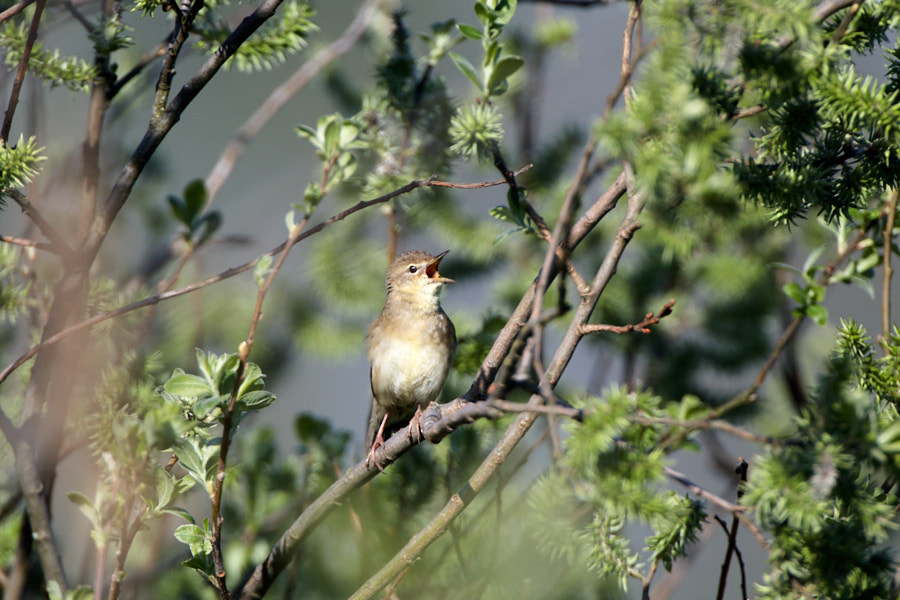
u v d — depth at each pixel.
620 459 5.29
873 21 6.56
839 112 6.45
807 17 5.52
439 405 7.80
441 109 9.94
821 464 4.93
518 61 7.38
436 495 10.14
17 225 11.31
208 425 7.05
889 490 6.26
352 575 10.10
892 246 6.76
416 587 9.04
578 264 13.44
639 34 5.59
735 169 6.92
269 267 6.21
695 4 5.49
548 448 10.19
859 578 5.92
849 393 5.11
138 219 13.87
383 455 7.82
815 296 5.50
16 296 8.32
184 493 7.98
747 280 12.86
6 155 7.07
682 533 6.42
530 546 8.75
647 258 13.27
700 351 12.96
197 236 9.12
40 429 7.25
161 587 10.23
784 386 13.67
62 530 10.30
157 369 8.85
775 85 5.83
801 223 13.49
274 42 8.66
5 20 7.77
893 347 6.70
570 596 8.79
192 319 12.46
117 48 7.92
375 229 13.95
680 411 6.25
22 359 6.66
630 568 6.59
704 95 5.50
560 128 13.72
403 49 10.27
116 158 12.71
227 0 8.84
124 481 6.21
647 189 5.63
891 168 6.75
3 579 7.51
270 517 10.24
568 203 5.46
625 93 6.03
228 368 6.70
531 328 5.57
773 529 5.70
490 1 7.56
